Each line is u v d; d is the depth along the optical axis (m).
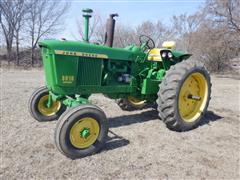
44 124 4.65
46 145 3.80
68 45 3.70
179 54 5.16
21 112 5.28
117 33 17.72
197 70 4.63
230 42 17.39
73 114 3.34
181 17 28.92
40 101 4.68
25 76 11.84
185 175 3.21
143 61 4.68
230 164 3.52
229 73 20.58
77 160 3.43
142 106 5.80
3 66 17.55
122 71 4.43
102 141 3.65
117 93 4.48
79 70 3.87
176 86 4.28
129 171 3.23
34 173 3.08
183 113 4.71
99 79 4.11
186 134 4.51
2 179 2.94
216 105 6.90
